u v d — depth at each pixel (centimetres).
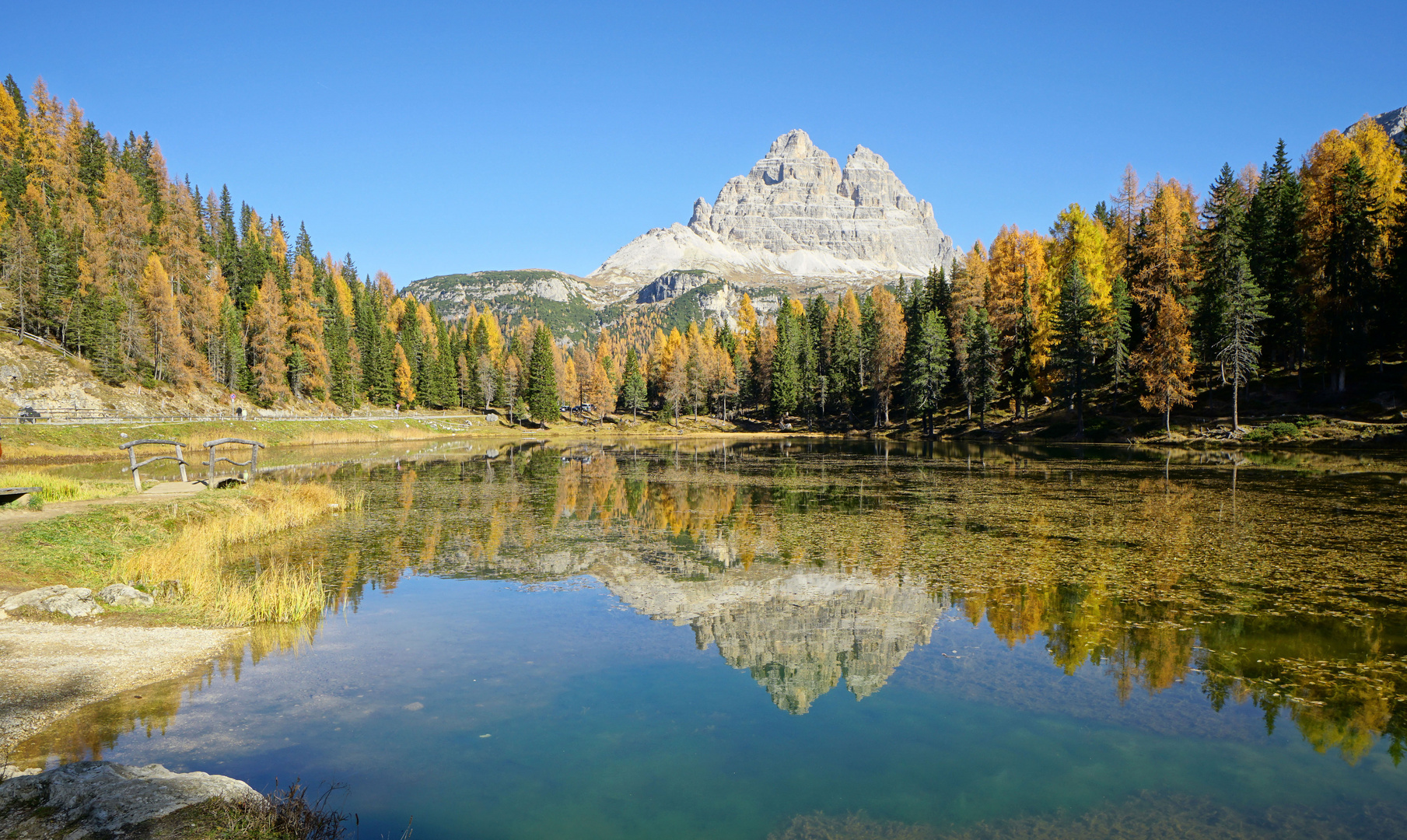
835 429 9631
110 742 827
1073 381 5919
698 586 1631
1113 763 806
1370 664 1091
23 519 1875
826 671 1103
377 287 16100
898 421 8850
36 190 8731
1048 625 1309
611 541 2173
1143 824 674
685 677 1080
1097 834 657
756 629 1312
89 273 7544
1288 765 798
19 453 4738
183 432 6247
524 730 894
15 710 903
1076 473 3806
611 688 1036
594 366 13350
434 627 1334
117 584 1420
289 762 795
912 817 692
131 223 8638
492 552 2012
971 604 1451
